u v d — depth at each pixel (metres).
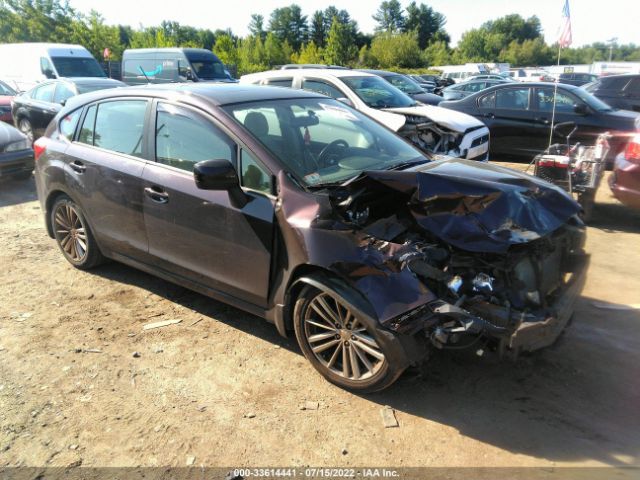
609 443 2.74
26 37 35.31
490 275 2.92
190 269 3.82
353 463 2.64
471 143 8.33
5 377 3.33
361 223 3.10
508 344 2.75
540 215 3.06
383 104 8.93
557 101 9.62
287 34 101.31
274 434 2.84
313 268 3.14
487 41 100.25
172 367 3.45
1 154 8.01
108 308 4.24
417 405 3.06
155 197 3.84
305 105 4.13
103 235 4.46
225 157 3.54
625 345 3.67
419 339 2.89
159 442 2.78
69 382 3.28
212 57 19.39
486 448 2.73
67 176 4.57
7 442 2.78
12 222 6.63
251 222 3.31
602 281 4.81
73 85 11.49
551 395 3.13
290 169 3.35
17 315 4.12
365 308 2.90
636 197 6.09
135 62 20.33
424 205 3.02
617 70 37.03
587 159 6.21
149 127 4.00
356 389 3.12
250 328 3.94
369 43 90.00
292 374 3.38
